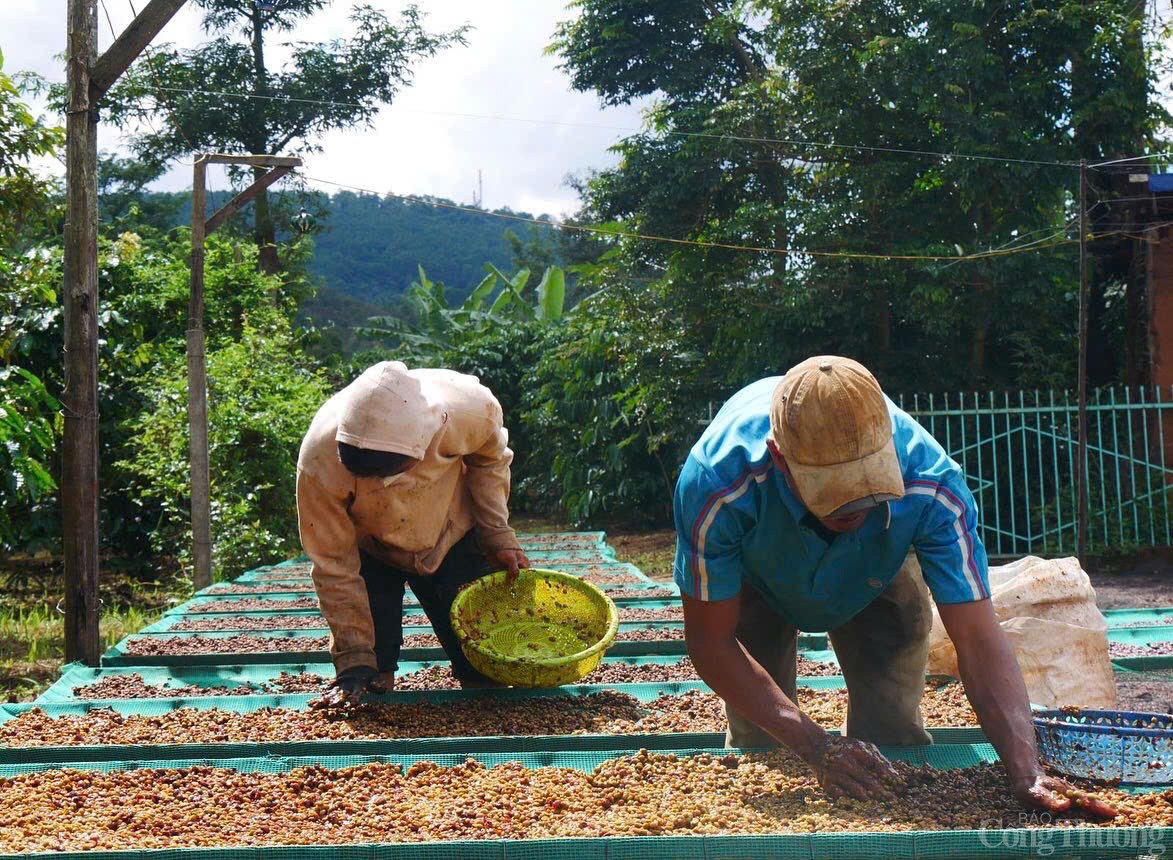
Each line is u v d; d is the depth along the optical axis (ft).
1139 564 36.06
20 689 21.40
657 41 52.80
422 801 10.57
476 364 71.05
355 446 13.66
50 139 29.12
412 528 15.40
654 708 15.69
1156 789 10.02
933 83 39.52
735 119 44.68
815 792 10.12
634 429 56.49
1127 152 39.93
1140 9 39.96
